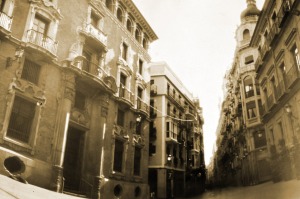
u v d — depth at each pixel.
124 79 23.03
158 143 31.95
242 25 34.94
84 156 17.23
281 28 17.81
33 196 8.81
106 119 19.27
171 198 29.97
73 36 17.73
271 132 21.83
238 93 35.31
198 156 48.03
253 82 31.03
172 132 33.81
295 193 12.15
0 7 13.43
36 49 14.10
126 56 23.84
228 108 46.78
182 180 35.75
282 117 18.48
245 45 33.47
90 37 18.64
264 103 23.23
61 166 14.43
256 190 18.94
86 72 17.00
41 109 14.38
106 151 18.66
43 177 13.45
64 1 17.53
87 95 18.41
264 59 21.91
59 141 14.79
